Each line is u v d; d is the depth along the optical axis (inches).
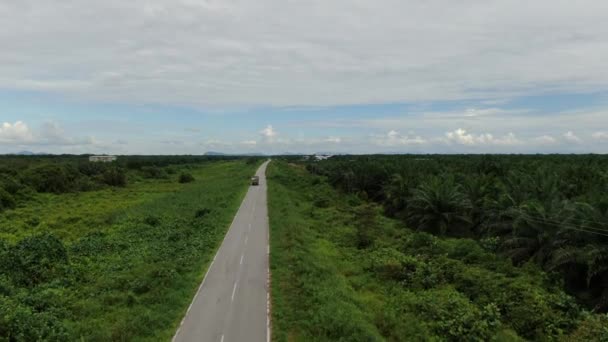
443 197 1886.1
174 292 1047.6
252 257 1382.9
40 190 2910.9
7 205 2359.7
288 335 848.9
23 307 859.4
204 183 3860.7
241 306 986.1
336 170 3464.6
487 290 1103.6
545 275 1194.6
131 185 3720.5
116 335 805.9
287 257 1368.1
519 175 2020.2
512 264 1315.2
